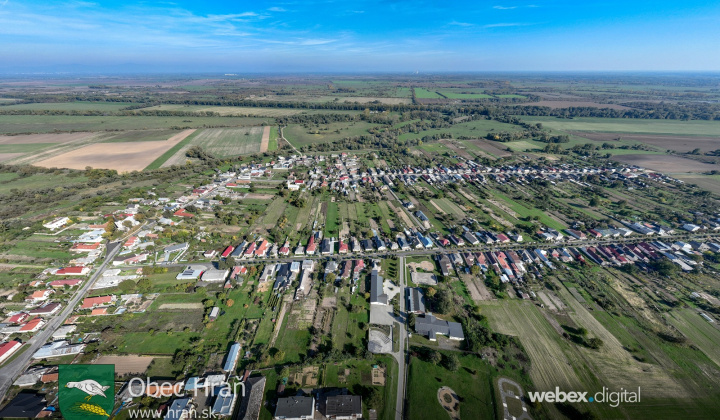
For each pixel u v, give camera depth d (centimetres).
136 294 9025
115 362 7012
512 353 7406
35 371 6688
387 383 6681
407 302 9025
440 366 7044
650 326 8231
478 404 6291
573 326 8250
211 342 7575
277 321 8238
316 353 7331
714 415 6141
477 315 8544
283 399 6109
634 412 6153
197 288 9344
